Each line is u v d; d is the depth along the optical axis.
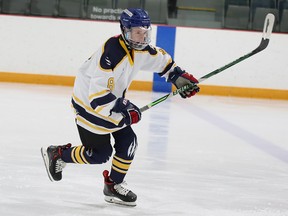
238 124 14.02
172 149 10.62
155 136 11.76
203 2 20.44
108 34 19.34
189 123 13.67
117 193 6.92
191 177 8.66
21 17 18.98
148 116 14.20
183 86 7.07
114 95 6.38
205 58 19.58
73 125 12.39
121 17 6.26
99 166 8.91
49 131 11.59
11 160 9.02
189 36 19.50
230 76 19.53
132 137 6.77
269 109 17.08
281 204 7.46
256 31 19.62
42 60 19.17
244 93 19.61
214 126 13.52
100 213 6.61
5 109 13.85
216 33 19.50
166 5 20.08
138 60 6.54
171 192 7.74
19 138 10.75
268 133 13.08
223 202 7.41
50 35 19.14
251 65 19.52
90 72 6.42
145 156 9.88
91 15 19.73
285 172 9.36
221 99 18.67
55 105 14.95
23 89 17.61
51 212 6.56
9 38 19.06
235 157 10.33
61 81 19.27
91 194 7.41
